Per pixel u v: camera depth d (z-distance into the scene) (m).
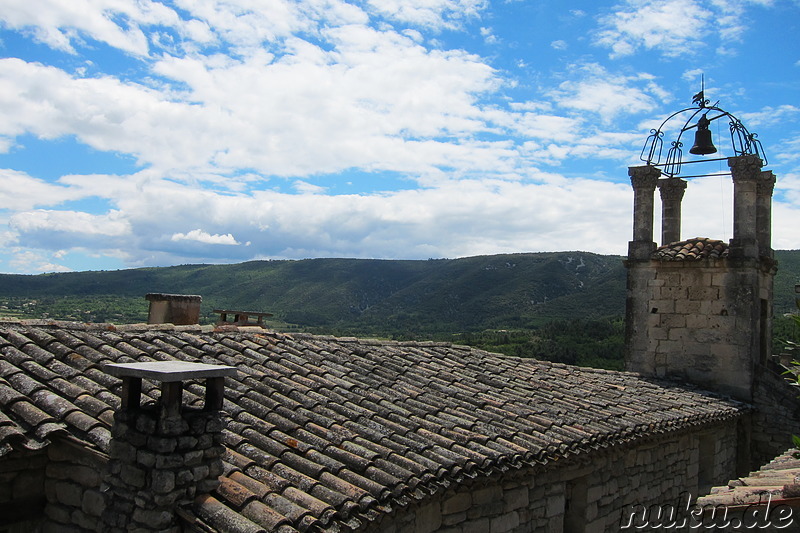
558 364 14.62
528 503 8.51
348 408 7.86
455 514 7.33
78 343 7.38
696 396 14.34
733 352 15.36
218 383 5.39
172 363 5.41
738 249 15.30
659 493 11.76
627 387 13.72
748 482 6.39
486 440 7.89
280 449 6.32
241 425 6.66
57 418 5.79
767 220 16.84
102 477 5.55
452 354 12.54
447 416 8.59
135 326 8.79
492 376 11.47
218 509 5.04
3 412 5.73
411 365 10.93
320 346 10.46
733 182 15.56
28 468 5.96
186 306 12.09
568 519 9.79
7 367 6.41
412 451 7.01
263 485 5.54
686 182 18.19
